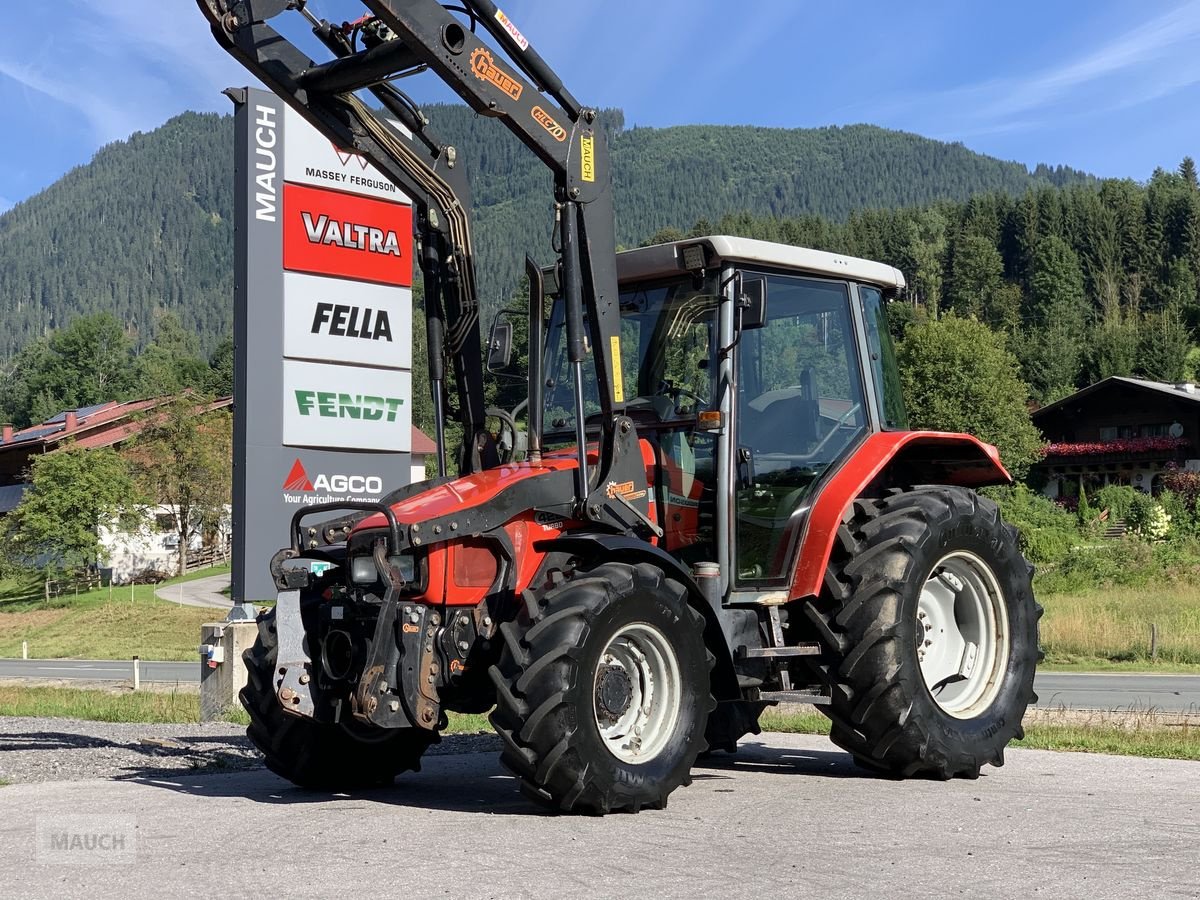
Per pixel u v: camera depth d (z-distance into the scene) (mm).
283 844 4656
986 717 6629
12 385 128750
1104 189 147625
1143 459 57688
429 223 6531
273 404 11008
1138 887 3980
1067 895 3879
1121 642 21062
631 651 5516
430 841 4695
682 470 6367
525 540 5758
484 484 5797
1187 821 5113
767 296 6602
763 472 6395
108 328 117000
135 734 9828
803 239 141500
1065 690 14852
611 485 5941
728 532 6160
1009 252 145125
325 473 11312
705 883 4020
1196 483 47344
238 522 10906
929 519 6473
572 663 5113
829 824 5059
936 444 7156
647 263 6449
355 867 4250
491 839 4730
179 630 36906
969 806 5512
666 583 5539
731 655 6000
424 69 5836
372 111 6359
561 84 5898
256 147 10930
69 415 64562
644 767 5340
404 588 5449
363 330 11555
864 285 7176
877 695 6148
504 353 6566
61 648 34125
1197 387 63281
